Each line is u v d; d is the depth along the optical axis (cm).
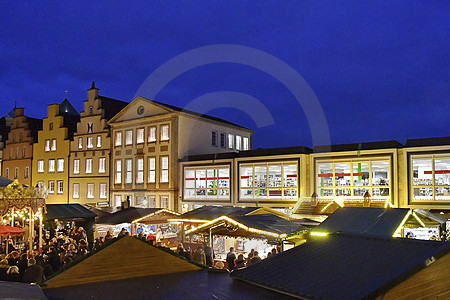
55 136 4516
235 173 3272
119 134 4044
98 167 4162
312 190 2897
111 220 2233
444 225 1738
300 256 609
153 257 695
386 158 2658
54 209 2312
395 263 490
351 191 2755
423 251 507
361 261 529
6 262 1284
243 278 584
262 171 3141
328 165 2861
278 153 3069
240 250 1969
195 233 1673
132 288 594
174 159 3631
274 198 3059
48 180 4528
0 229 1822
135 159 3900
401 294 445
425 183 2539
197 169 3522
